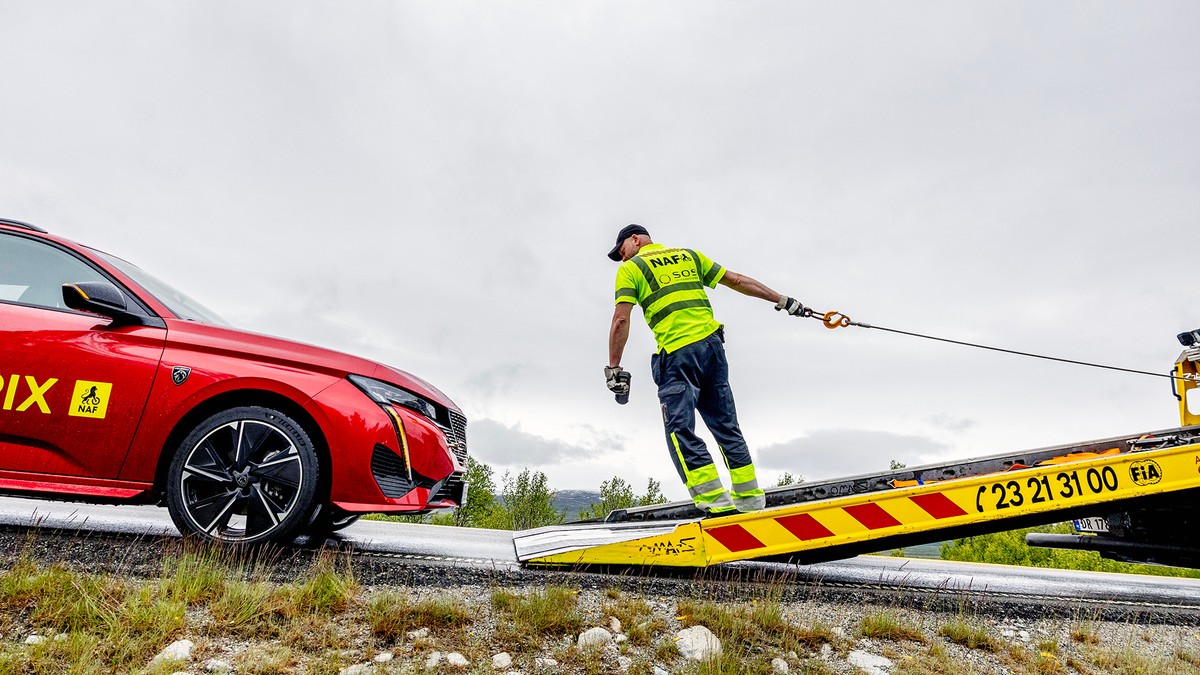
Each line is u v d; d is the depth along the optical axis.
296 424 3.35
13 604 2.49
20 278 3.54
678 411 3.96
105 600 2.55
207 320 3.89
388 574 3.25
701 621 2.94
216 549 3.11
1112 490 3.85
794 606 3.34
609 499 44.34
